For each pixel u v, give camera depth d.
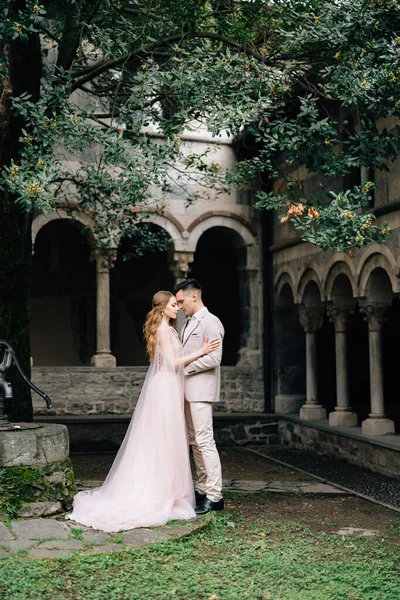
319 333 14.15
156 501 5.52
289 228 11.80
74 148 6.26
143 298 14.38
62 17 9.31
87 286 13.90
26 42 5.80
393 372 14.41
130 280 14.32
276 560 4.75
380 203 8.95
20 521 5.29
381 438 9.02
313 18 6.79
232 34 8.05
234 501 6.98
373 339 9.43
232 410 12.26
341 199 6.19
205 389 6.02
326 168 6.87
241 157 12.48
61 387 11.29
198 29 8.12
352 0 6.36
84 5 7.45
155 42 7.17
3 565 4.30
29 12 5.77
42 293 13.62
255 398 12.38
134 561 4.57
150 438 5.71
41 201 5.77
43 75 8.94
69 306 13.79
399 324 14.34
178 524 5.41
